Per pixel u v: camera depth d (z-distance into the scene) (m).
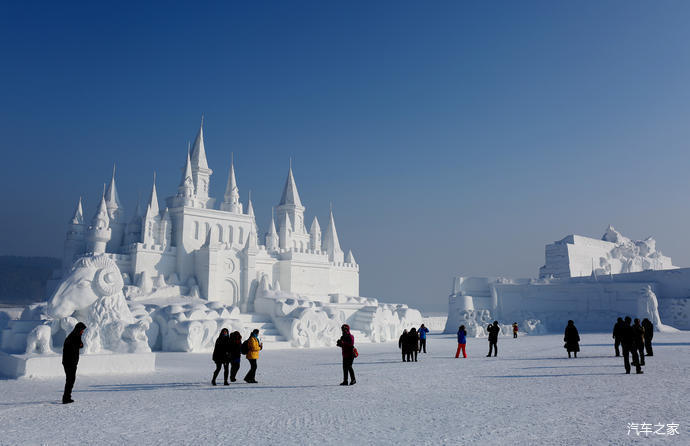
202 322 36.72
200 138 70.81
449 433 9.59
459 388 15.59
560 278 71.88
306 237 84.06
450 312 69.00
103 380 18.81
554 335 53.97
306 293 68.00
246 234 67.56
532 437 9.21
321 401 13.36
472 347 37.22
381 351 36.22
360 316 55.38
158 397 14.27
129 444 8.98
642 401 12.72
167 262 58.53
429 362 25.11
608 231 99.25
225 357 16.98
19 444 9.02
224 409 12.26
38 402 13.52
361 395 14.35
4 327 25.84
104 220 54.06
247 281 59.44
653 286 62.16
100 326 22.92
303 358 30.17
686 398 13.11
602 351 30.36
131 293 50.62
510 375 18.77
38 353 20.97
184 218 60.78
